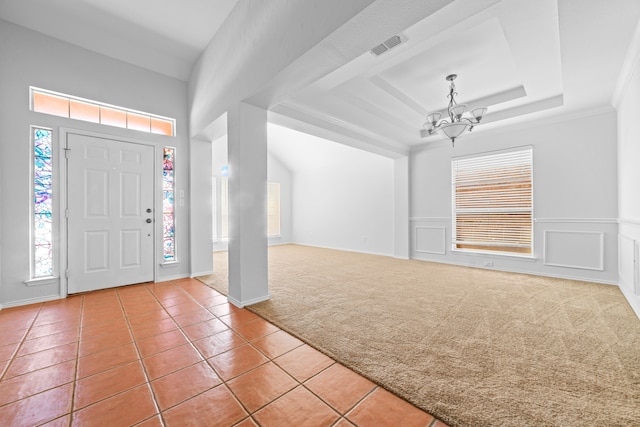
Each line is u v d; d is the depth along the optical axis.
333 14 1.65
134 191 3.43
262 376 1.55
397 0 1.41
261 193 2.79
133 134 3.42
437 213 5.17
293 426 1.18
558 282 3.57
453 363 1.66
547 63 2.62
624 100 2.91
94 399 1.36
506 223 4.35
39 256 2.85
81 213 3.06
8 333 2.09
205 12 2.83
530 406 1.28
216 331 2.13
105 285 3.23
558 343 1.90
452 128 3.10
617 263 3.37
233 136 2.73
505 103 3.61
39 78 2.81
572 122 3.70
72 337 2.03
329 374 1.57
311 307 2.64
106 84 3.21
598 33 2.00
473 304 2.72
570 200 3.72
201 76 3.48
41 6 2.67
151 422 1.21
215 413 1.26
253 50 2.41
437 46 2.58
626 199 2.92
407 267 4.63
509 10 1.94
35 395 1.38
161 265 3.63
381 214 6.19
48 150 2.90
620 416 1.21
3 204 2.63
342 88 3.17
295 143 7.09
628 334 2.03
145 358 1.74
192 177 3.86
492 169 4.52
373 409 1.29
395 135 4.81
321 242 7.55
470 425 1.17
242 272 2.65
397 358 1.72
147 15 2.86
